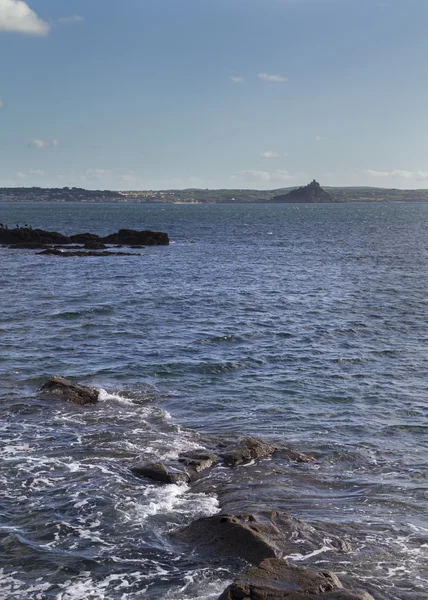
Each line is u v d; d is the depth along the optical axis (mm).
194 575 14773
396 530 17078
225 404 27188
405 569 15227
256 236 139125
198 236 138375
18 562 15391
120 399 27281
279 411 26469
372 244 117375
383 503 18672
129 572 14969
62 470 20375
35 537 16500
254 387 29484
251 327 41750
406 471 21016
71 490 19016
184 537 16375
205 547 15836
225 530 16031
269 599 12648
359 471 21000
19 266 76688
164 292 56375
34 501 18344
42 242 108812
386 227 177250
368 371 32250
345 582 14500
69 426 24125
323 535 16500
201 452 21641
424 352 36062
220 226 181250
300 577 13438
